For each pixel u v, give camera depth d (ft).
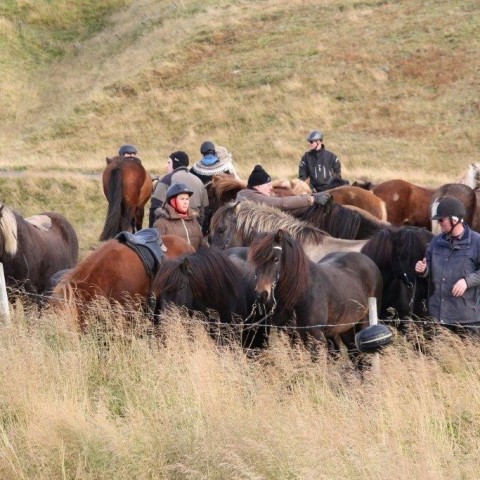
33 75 222.89
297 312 37.96
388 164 144.87
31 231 50.55
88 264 41.88
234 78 188.44
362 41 191.21
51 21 246.68
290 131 163.94
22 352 36.50
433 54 179.22
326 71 181.88
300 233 46.42
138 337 38.86
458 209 38.75
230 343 36.94
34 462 28.78
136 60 209.56
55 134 180.04
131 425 30.50
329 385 35.78
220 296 39.60
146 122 179.11
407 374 34.40
